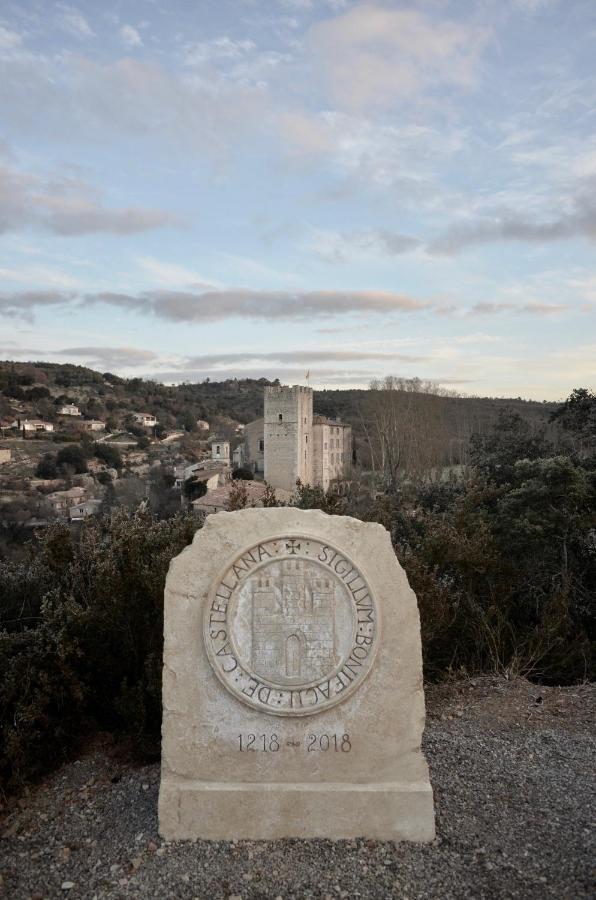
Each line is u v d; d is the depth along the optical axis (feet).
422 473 138.82
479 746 20.90
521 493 40.11
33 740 20.52
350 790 16.51
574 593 36.14
